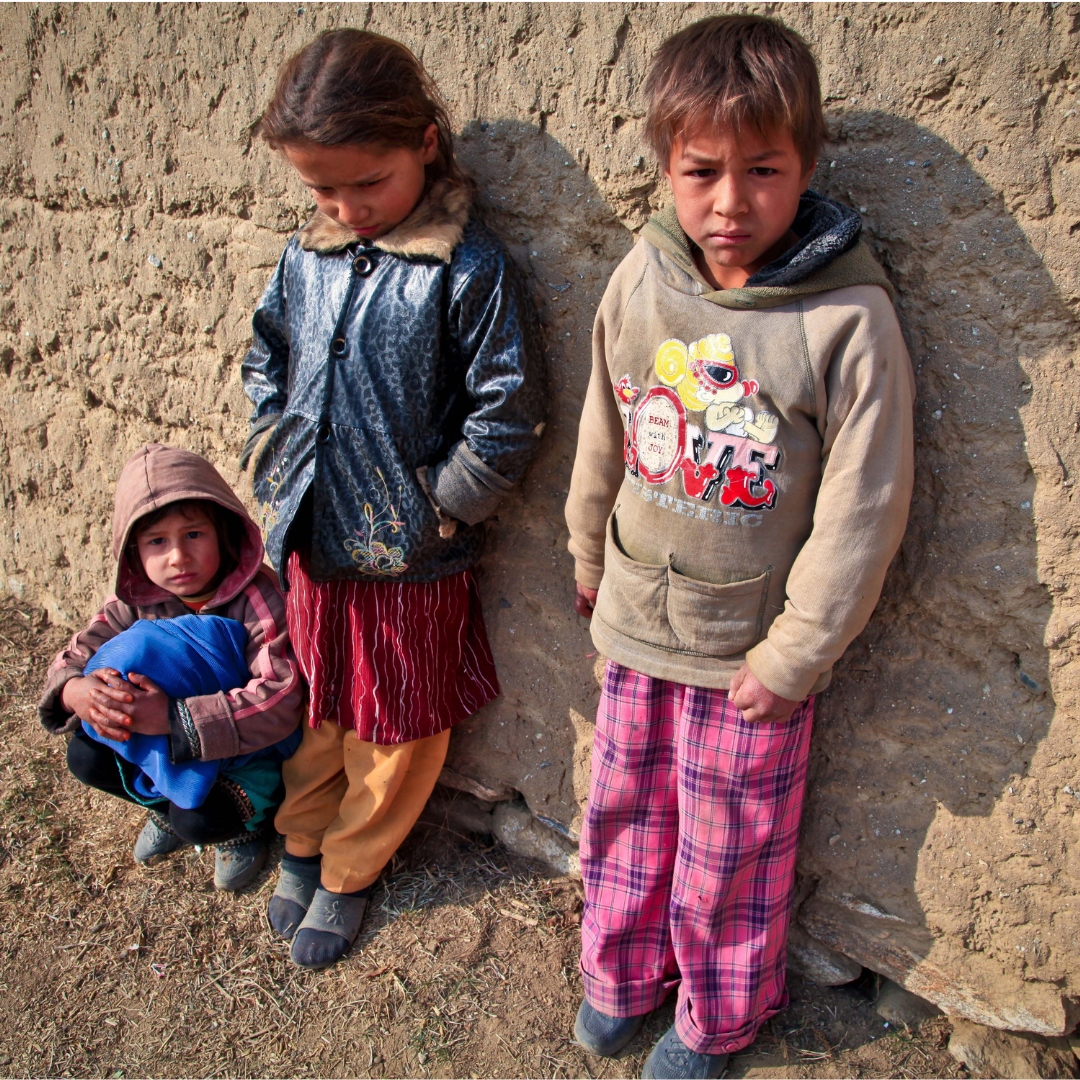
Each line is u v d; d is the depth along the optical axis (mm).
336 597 1859
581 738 1995
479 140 1762
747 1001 1641
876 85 1378
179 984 1918
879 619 1596
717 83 1146
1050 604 1437
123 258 2455
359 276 1652
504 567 1990
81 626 3080
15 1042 1807
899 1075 1666
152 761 1880
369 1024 1818
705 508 1388
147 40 2172
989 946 1629
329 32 1521
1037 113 1274
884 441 1257
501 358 1608
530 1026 1806
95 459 2818
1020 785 1528
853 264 1250
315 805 2082
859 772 1685
